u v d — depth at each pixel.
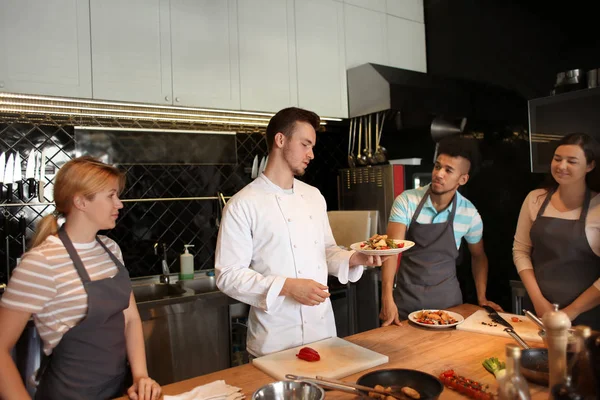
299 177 3.52
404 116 3.22
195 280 2.85
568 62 2.73
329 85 3.29
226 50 2.85
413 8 3.77
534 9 2.92
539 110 2.33
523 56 3.00
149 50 2.59
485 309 1.83
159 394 1.17
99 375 1.35
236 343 2.57
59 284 1.28
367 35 3.49
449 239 2.03
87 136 2.61
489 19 3.23
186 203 3.04
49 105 2.52
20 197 2.51
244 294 1.47
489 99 3.24
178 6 2.69
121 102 2.52
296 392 1.07
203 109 2.79
